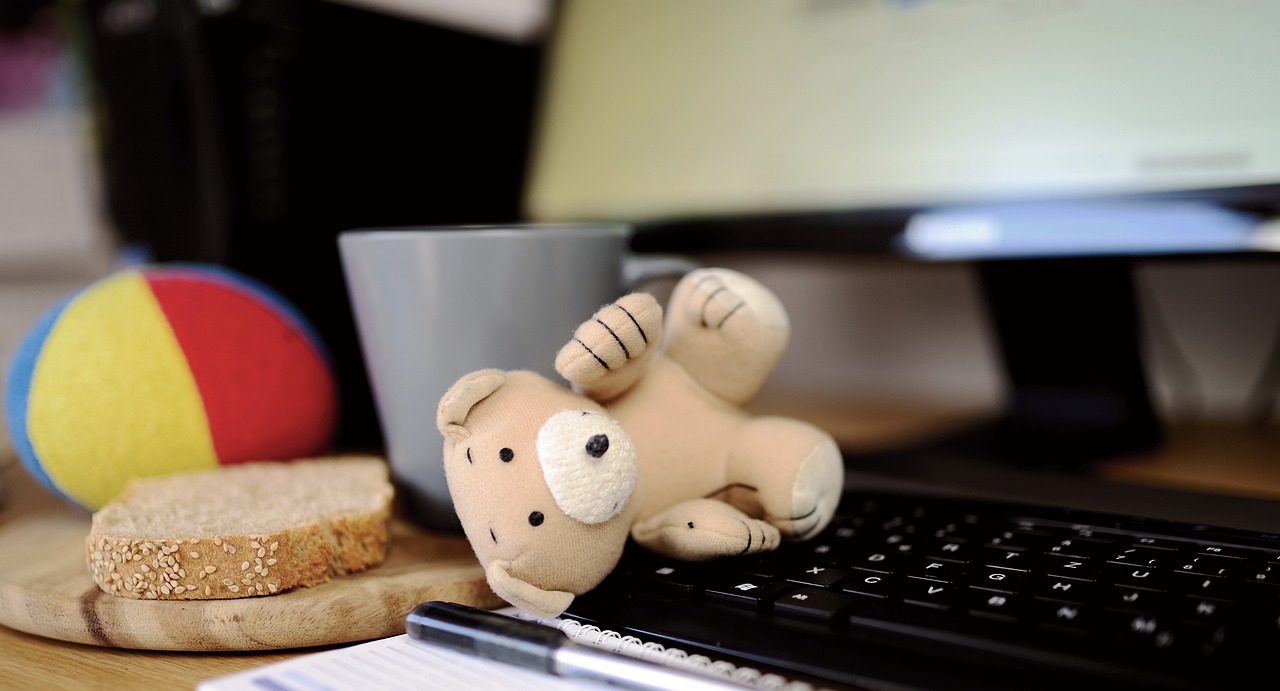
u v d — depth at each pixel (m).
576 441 0.36
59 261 0.98
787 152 0.62
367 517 0.40
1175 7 0.51
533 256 0.43
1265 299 0.67
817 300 0.88
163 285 0.48
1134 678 0.30
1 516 0.49
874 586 0.35
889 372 0.84
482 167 0.69
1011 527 0.40
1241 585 0.34
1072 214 0.53
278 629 0.37
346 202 0.61
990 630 0.32
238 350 0.48
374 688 0.32
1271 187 0.48
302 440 0.50
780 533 0.39
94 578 0.39
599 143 0.70
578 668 0.33
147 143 0.61
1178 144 0.51
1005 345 0.61
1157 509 0.42
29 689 0.35
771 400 0.80
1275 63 0.48
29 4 0.95
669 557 0.39
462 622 0.35
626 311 0.37
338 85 0.60
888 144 0.59
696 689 0.31
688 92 0.66
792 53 0.62
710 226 0.64
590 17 0.70
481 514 0.36
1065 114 0.54
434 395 0.44
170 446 0.47
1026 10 0.55
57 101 0.96
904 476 0.48
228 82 0.57
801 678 0.33
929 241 0.57
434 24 0.64
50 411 0.46
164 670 0.36
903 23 0.58
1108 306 0.57
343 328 0.60
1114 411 0.58
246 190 0.58
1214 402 0.70
